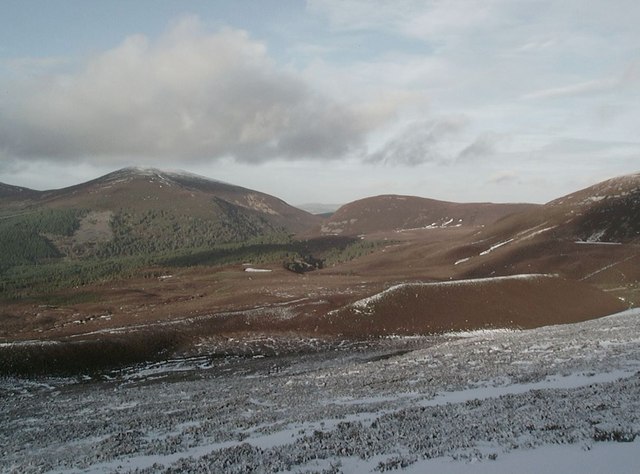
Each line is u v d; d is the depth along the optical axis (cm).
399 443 1778
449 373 3544
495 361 3894
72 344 5788
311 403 2977
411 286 8012
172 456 2006
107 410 3459
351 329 7025
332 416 2467
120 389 4619
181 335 6694
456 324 7188
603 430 1619
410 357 4831
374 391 3152
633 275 10969
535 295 8000
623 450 1434
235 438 2225
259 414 2764
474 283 8181
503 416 2012
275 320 7306
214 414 2914
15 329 9388
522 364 3575
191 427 2572
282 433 2200
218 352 6272
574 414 1902
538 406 2128
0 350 5450
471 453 1541
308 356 5975
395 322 7194
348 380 3731
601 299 8312
